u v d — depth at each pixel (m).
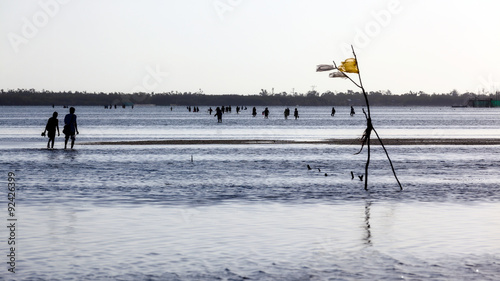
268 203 21.11
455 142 55.69
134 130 81.44
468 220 18.00
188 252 14.12
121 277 12.12
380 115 191.38
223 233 16.16
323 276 12.20
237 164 34.88
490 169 32.59
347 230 16.56
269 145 51.16
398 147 49.50
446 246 14.73
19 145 50.19
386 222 17.69
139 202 21.20
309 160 37.50
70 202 21.12
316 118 148.50
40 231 16.31
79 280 11.91
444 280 11.95
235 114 195.62
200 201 21.48
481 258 13.59
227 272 12.49
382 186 25.72
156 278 12.06
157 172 30.61
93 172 30.44
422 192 23.92
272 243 15.03
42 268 12.73
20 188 24.50
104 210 19.58
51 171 30.77
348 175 29.61
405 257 13.69
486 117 166.12
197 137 63.72
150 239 15.43
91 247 14.57
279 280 11.94
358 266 12.95
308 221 17.83
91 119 138.25
